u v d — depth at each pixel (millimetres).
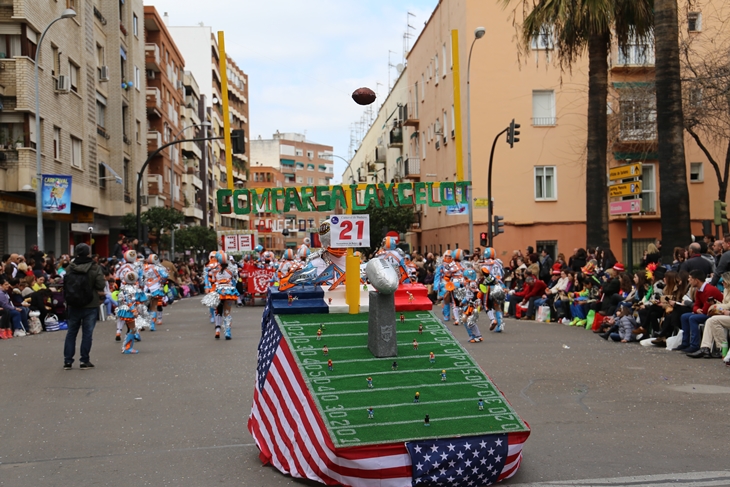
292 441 5879
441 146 40062
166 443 7168
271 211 8625
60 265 22047
